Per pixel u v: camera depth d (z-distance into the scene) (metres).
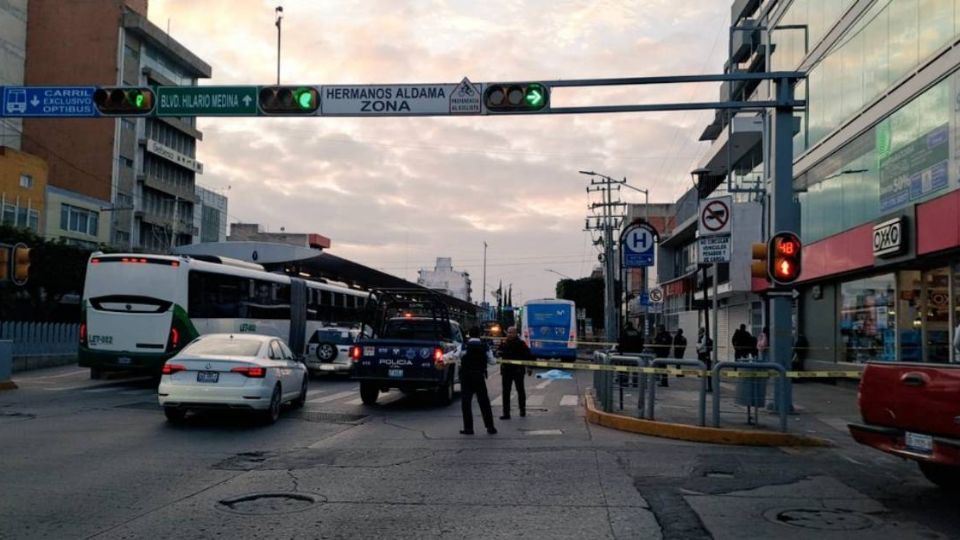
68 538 6.42
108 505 7.56
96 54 63.84
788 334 15.08
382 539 6.49
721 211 15.61
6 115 16.75
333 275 38.25
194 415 14.70
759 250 14.84
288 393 14.91
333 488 8.46
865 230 20.59
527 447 11.36
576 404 18.00
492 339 44.19
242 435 12.34
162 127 71.25
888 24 19.88
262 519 7.11
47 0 64.19
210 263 21.58
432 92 16.02
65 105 16.66
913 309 19.56
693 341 44.84
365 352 16.64
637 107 15.58
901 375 7.87
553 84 15.77
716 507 7.68
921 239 17.39
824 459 10.54
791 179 15.37
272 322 25.59
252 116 16.39
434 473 9.34
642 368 13.21
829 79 24.48
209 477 8.99
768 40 28.50
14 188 47.28
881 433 8.04
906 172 18.64
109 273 20.08
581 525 6.98
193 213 77.69
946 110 16.72
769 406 15.45
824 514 7.44
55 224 51.69
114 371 22.67
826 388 22.77
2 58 61.03
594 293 78.88
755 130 33.53
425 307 20.56
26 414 14.33
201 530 6.71
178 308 19.98
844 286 23.81
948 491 8.52
